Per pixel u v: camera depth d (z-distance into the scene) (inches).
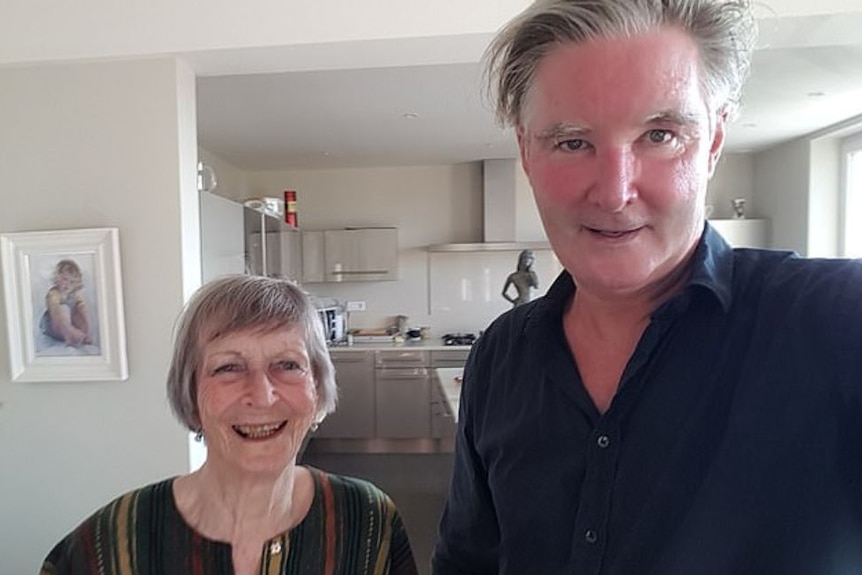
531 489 29.8
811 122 156.7
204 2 80.5
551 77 24.8
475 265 214.8
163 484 38.2
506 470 31.3
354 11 78.2
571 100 24.2
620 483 26.3
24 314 85.0
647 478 25.7
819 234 170.9
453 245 202.8
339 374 193.2
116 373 84.7
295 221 199.3
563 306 31.5
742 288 26.6
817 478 22.7
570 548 27.8
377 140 171.2
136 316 85.3
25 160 85.6
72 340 84.8
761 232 192.2
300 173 218.2
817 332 24.0
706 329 26.1
